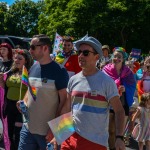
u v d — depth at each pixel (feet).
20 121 18.84
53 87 13.67
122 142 11.45
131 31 118.01
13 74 19.42
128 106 21.44
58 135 12.44
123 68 21.44
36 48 13.76
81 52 11.88
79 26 116.98
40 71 13.88
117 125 11.64
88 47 11.82
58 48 41.24
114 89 11.73
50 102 13.76
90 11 114.11
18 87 19.04
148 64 27.12
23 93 18.74
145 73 27.48
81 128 11.84
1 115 19.72
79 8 114.01
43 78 13.73
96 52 11.89
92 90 11.71
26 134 14.35
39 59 13.89
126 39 120.78
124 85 21.30
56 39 41.68
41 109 13.78
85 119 11.76
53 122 12.67
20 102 14.44
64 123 12.47
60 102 13.76
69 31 115.44
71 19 115.65
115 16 112.27
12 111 19.13
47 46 13.87
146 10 113.50
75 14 115.34
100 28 114.52
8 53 22.30
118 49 21.89
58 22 119.14
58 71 13.74
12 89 19.19
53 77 13.66
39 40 13.75
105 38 120.67
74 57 22.38
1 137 24.16
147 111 22.40
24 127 14.49
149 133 22.33
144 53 121.90
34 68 14.16
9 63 22.29
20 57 19.08
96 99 11.69
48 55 13.94
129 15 111.86
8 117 19.30
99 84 11.71
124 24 110.63
